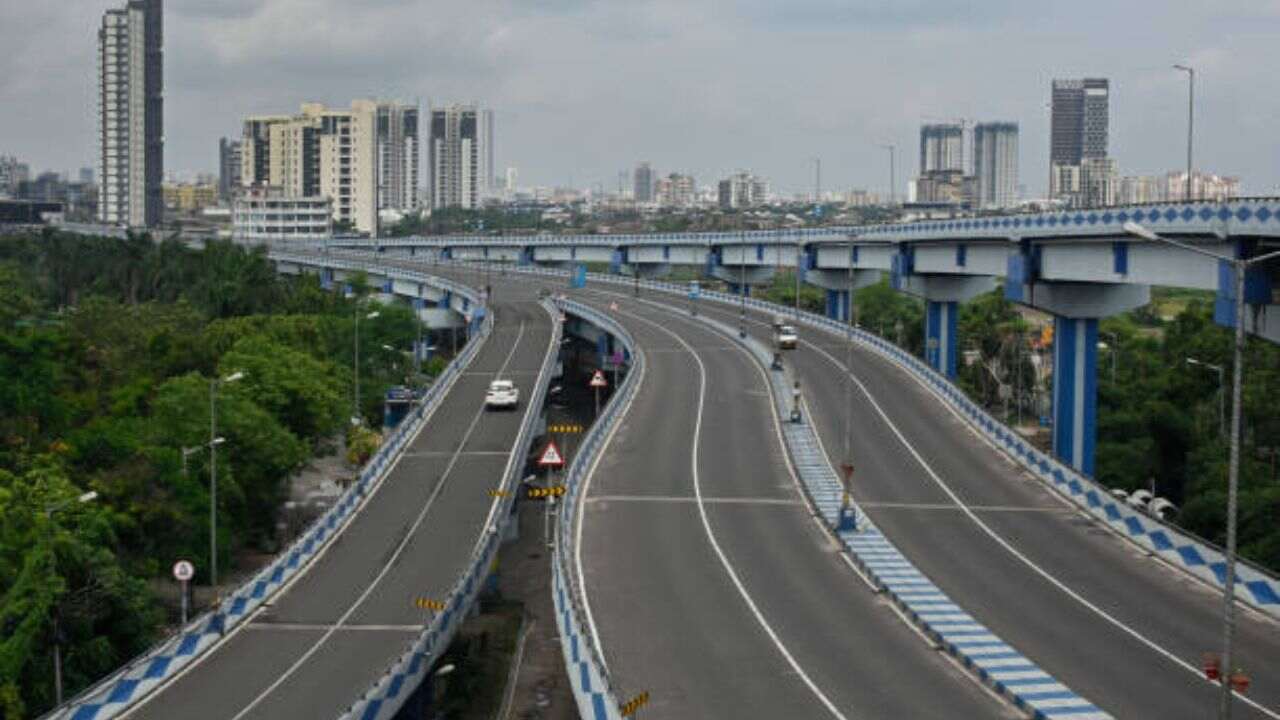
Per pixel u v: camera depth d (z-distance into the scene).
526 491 115.88
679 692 51.56
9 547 67.50
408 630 66.94
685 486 87.94
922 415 109.62
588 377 187.50
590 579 67.62
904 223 142.00
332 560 79.56
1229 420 127.81
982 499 84.50
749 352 145.25
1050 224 97.94
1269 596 62.00
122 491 79.94
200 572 83.25
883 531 76.75
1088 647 56.81
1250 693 51.38
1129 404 137.25
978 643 57.16
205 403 93.69
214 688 58.44
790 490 87.25
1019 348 186.75
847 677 53.44
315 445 118.88
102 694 54.41
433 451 105.19
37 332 100.06
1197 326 158.25
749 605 63.38
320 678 59.78
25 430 89.00
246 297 188.12
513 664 77.75
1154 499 109.12
